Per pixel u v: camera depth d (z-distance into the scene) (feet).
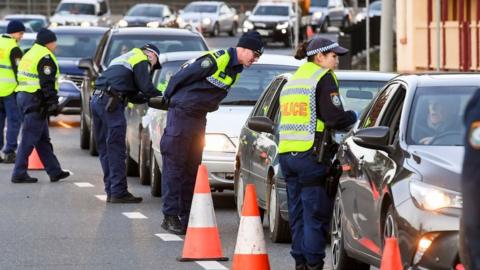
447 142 60.29
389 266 51.01
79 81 180.75
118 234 83.66
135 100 99.91
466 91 63.05
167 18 229.86
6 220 90.12
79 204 99.25
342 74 87.81
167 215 84.28
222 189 98.32
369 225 61.62
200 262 73.05
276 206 78.84
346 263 66.54
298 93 65.00
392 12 167.53
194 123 83.10
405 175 57.82
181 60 112.78
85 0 380.99
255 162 83.97
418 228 55.77
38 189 109.19
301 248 65.98
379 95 67.62
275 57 106.11
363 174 62.95
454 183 55.98
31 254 75.82
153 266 71.72
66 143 153.58
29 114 113.19
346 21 398.83
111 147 99.60
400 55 241.35
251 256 66.18
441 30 222.69
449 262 54.85
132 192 107.45
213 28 412.57
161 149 84.02
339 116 64.34
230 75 83.10
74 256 75.05
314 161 64.80
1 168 126.93
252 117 80.02
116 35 139.44
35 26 345.31
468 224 38.83
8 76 131.64
